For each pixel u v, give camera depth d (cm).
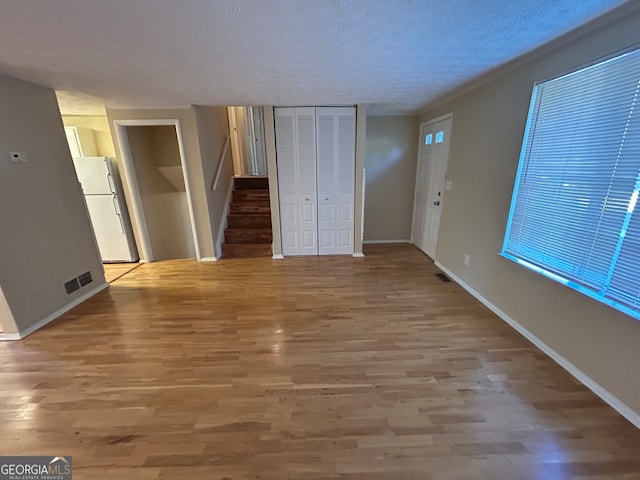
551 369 199
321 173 422
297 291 331
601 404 169
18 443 151
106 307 298
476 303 297
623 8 150
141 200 428
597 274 173
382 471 136
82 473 136
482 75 266
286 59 219
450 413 166
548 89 207
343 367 206
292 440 151
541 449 144
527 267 226
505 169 257
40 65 220
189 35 175
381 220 517
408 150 484
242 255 462
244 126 621
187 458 143
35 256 262
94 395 182
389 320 267
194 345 233
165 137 451
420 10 152
